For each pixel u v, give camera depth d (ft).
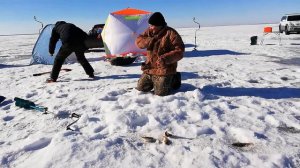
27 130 13.35
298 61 33.91
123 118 13.60
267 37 81.82
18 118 15.07
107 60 37.99
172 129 12.74
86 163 9.73
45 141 11.57
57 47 36.40
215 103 16.19
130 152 10.58
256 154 10.40
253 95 18.47
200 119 13.83
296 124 13.24
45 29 37.40
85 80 24.88
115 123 13.29
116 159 10.10
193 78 24.34
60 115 15.29
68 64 35.96
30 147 11.13
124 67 32.14
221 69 29.17
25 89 22.24
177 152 10.44
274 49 47.88
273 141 11.48
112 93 19.33
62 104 17.38
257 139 11.51
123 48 37.35
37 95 20.22
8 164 10.04
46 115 15.31
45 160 9.90
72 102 17.71
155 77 17.83
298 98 17.69
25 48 77.36
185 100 16.49
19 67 35.63
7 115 15.49
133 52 37.52
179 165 9.74
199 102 16.17
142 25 37.99
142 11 40.40
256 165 9.63
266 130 12.60
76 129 13.02
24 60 44.50
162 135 12.05
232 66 31.04
